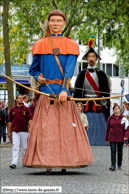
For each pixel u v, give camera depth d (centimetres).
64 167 1237
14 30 2920
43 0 2594
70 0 2497
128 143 2492
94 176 1245
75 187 1023
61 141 1249
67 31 2680
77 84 2375
